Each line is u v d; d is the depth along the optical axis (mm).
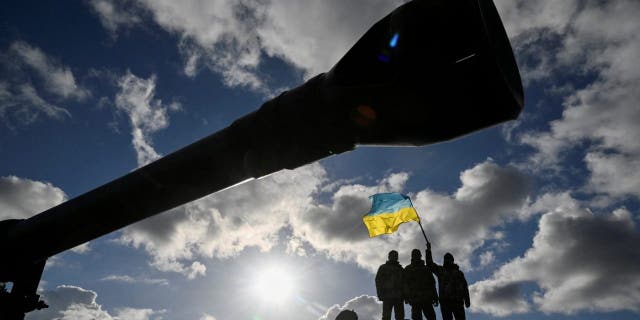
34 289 4508
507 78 1364
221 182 2473
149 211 2955
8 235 4016
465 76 1359
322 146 1896
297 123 1893
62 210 3459
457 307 8500
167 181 2584
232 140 2199
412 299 8641
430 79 1413
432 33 1355
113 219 3164
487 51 1296
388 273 8828
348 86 1574
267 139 2043
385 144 1814
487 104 1395
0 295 4273
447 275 8688
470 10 1304
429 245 8984
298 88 1949
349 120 1724
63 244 3934
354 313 4391
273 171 2121
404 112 1549
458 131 1552
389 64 1454
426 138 1652
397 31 1388
